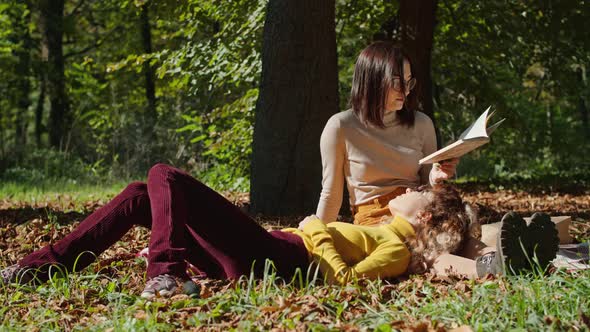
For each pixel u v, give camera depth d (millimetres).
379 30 15477
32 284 4297
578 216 8562
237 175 14719
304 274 4332
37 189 15781
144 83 26391
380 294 3916
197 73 14125
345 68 16938
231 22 13914
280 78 8422
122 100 26625
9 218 8938
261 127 8539
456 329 3176
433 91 18344
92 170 18859
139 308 3736
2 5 23656
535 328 3244
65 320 3707
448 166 4633
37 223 7781
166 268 3971
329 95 8492
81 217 8914
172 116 20562
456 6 15680
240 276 4316
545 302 3539
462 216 4422
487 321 3387
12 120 29359
